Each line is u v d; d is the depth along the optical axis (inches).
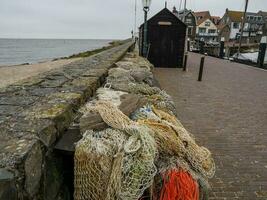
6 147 74.9
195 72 636.7
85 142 90.2
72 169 105.4
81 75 202.1
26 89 148.9
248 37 2728.8
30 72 1010.7
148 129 95.5
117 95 163.6
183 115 302.7
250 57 1147.3
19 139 80.4
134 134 89.4
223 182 167.9
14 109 110.4
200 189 97.0
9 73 985.5
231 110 329.7
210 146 221.8
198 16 3459.6
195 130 257.8
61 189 98.6
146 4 545.3
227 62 970.7
